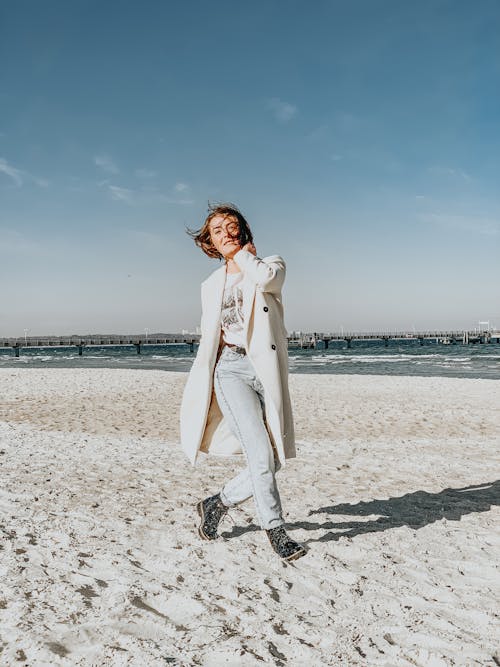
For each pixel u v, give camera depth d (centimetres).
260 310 313
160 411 1263
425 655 219
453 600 279
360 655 222
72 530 385
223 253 324
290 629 244
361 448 784
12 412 1238
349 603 275
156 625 246
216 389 321
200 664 213
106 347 16050
